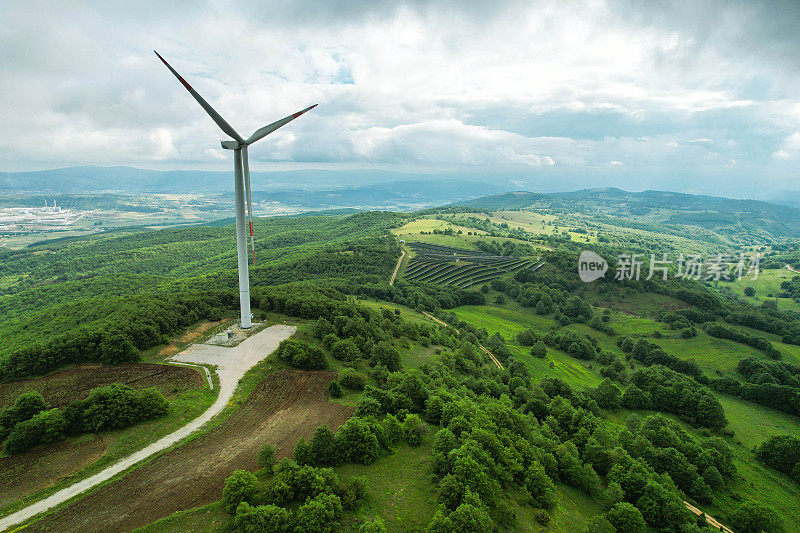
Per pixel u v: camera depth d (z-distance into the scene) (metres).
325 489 50.00
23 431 59.34
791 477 91.06
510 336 188.00
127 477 54.81
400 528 49.19
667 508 66.62
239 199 103.81
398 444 67.06
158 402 70.31
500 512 54.31
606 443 85.50
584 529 61.12
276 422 70.56
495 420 76.50
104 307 140.12
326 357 98.62
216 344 103.56
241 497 47.81
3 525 46.19
